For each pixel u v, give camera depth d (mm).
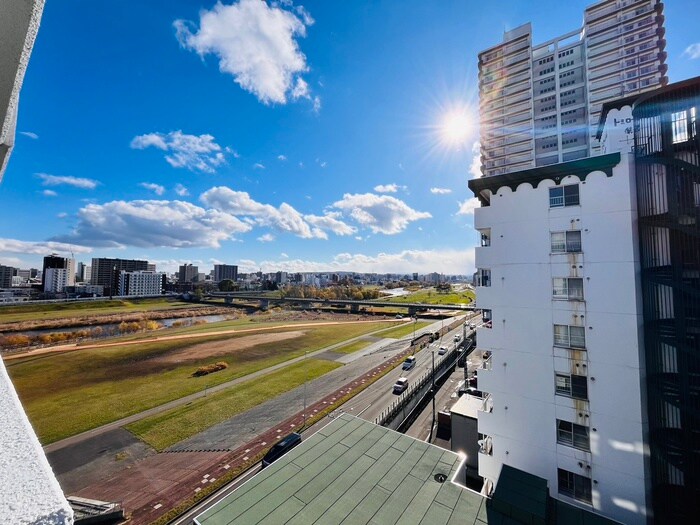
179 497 22094
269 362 55375
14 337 72875
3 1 1754
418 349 61969
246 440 29453
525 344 16953
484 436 21750
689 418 13188
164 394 40969
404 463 15805
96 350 63938
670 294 13969
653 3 53281
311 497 13609
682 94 13852
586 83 57719
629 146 16078
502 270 17734
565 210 16203
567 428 15906
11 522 1168
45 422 33500
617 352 14828
